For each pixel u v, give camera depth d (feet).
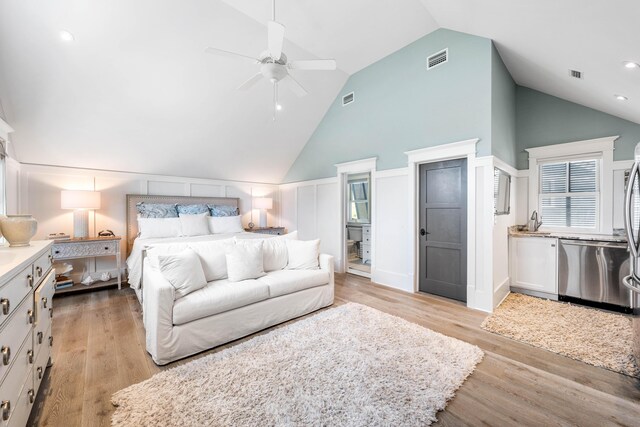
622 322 8.91
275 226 21.52
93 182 13.91
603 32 6.29
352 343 7.48
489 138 10.01
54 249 11.41
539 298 11.44
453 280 11.48
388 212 13.57
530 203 13.32
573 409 5.16
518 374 6.26
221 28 10.55
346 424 4.71
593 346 7.37
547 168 13.02
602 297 10.25
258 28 11.05
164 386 5.68
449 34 11.13
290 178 20.58
